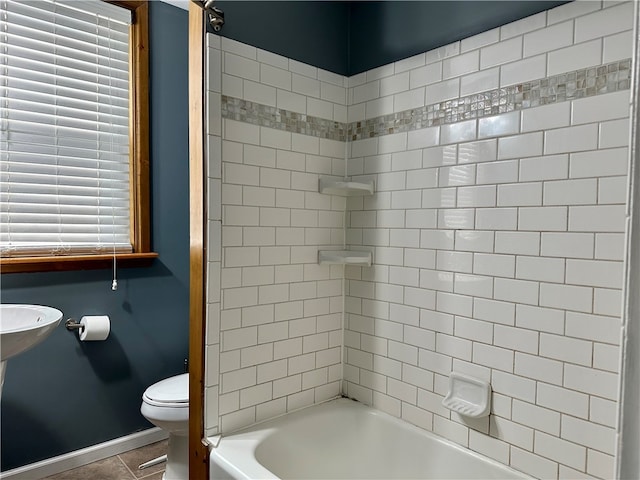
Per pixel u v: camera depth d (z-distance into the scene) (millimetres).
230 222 1630
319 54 1911
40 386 2127
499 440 1491
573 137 1308
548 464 1370
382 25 1881
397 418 1819
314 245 1917
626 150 1205
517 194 1438
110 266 2303
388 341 1859
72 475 2172
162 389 2148
